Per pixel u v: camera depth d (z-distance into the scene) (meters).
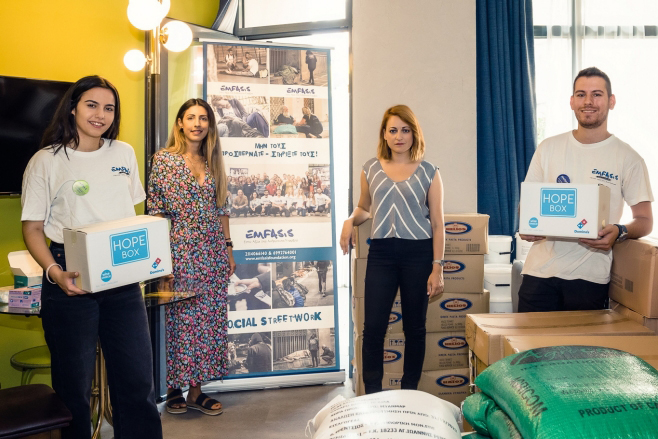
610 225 2.02
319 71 3.38
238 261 3.23
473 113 3.41
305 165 3.34
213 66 3.22
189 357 2.84
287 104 3.32
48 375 2.87
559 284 2.21
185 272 2.76
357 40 3.39
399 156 2.56
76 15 2.91
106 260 1.72
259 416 2.86
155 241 1.85
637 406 0.98
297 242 3.31
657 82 3.99
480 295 2.90
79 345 1.86
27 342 2.81
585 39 4.01
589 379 1.07
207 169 2.89
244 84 3.26
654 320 1.86
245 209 3.25
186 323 2.82
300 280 3.32
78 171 1.86
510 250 3.59
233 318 3.22
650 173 4.02
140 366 1.98
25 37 2.72
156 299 2.28
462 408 1.35
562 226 1.99
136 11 2.64
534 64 3.93
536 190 2.02
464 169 3.43
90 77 1.83
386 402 1.16
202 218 2.82
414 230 2.48
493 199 3.84
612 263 2.14
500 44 3.81
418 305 2.50
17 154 2.56
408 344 2.56
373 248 2.55
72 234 1.75
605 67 4.01
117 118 1.97
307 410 2.93
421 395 1.20
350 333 3.54
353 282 3.00
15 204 2.73
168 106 3.19
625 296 2.00
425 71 3.39
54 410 1.70
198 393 2.97
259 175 3.27
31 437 1.63
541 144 2.34
